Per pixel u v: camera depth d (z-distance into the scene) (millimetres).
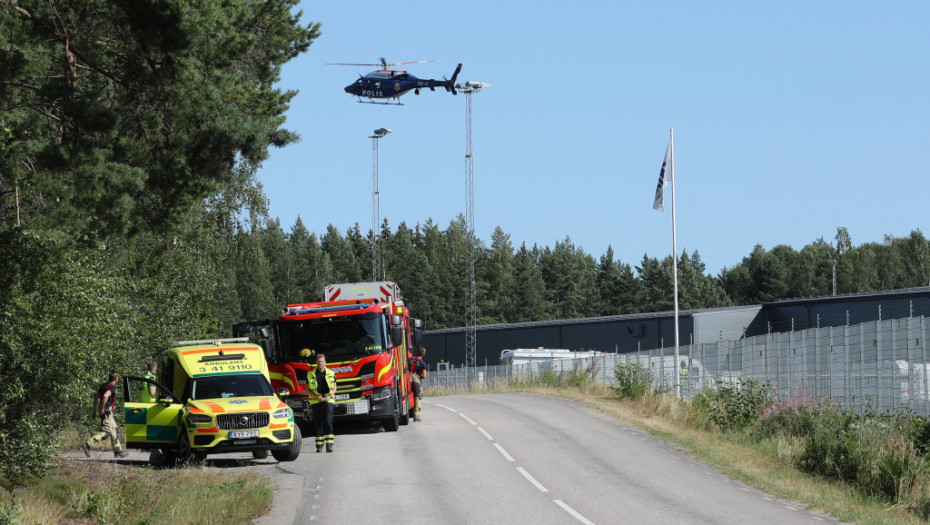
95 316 23844
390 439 33031
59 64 24844
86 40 23969
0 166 22891
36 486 21875
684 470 26156
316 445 30312
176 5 23078
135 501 19562
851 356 38219
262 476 24922
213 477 24094
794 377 42531
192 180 24906
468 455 28562
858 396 36750
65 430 31750
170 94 24422
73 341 22922
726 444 32000
